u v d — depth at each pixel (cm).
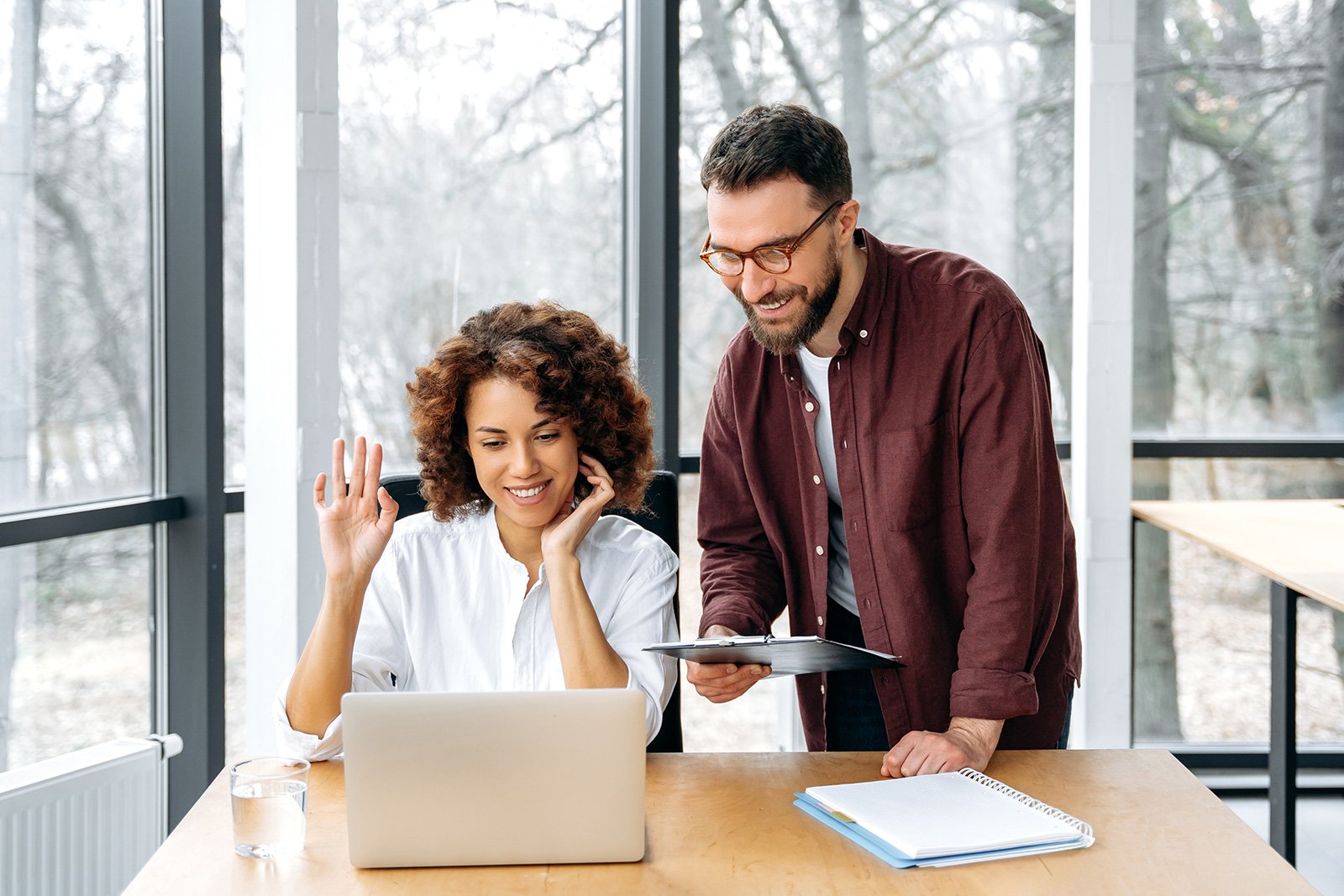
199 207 264
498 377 163
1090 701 319
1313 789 355
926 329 179
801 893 120
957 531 183
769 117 163
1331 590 232
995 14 333
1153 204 350
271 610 260
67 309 250
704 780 151
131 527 267
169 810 274
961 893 120
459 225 315
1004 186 336
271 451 259
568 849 126
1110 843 132
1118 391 315
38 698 251
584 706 125
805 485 194
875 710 205
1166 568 359
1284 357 352
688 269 342
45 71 244
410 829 125
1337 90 345
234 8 278
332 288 263
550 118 326
